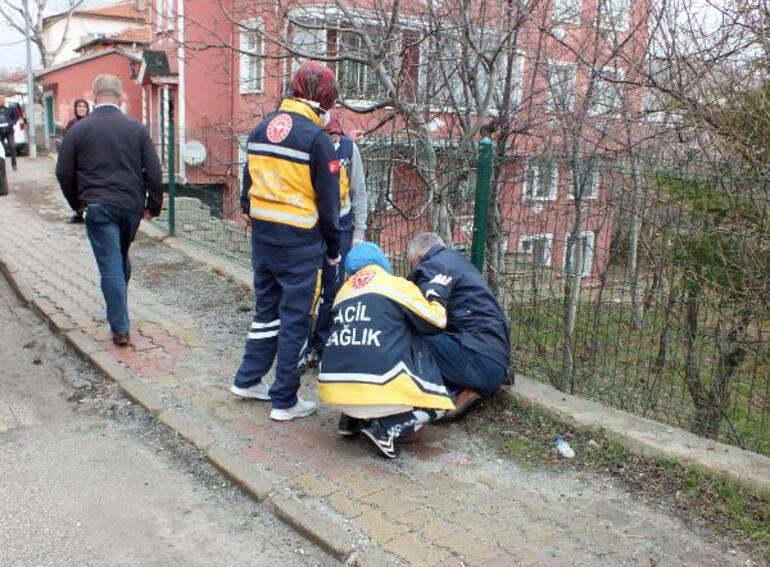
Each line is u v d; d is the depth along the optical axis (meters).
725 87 4.88
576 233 4.77
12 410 4.54
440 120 5.96
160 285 7.21
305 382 4.93
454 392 4.20
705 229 4.37
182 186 9.89
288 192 3.96
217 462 3.79
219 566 3.06
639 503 3.45
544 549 3.08
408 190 5.64
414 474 3.70
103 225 5.19
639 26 5.84
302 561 3.10
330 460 3.82
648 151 5.20
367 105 6.50
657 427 3.93
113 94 5.27
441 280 4.04
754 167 4.44
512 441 4.04
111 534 3.26
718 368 4.49
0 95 15.74
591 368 4.79
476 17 5.66
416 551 3.04
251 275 7.36
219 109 15.05
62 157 5.14
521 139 6.51
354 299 3.85
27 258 8.09
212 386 4.77
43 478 3.72
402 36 5.66
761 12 4.84
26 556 3.08
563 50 6.69
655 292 4.61
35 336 5.86
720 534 3.20
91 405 4.64
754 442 4.32
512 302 5.00
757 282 4.26
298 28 5.84
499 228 4.96
